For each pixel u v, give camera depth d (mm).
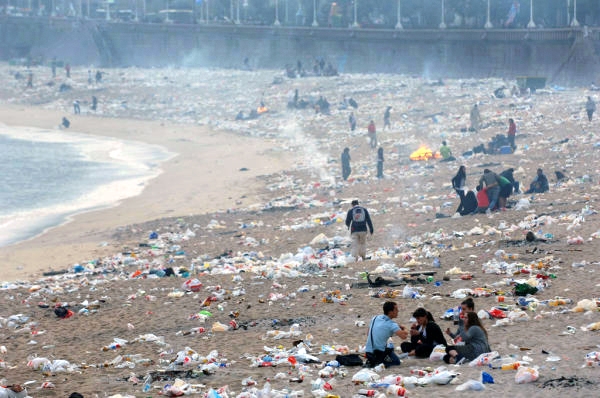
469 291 43594
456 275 48531
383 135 135500
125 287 53500
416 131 135375
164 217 89500
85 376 34156
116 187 117438
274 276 53250
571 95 153750
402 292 45344
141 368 34844
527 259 50812
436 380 28609
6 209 101188
